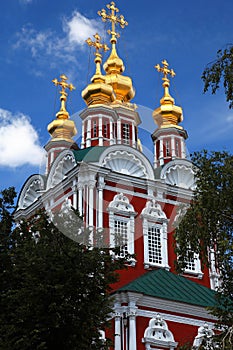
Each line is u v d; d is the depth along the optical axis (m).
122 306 35.41
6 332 23.28
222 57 23.42
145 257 42.06
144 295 35.78
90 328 23.50
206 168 23.05
